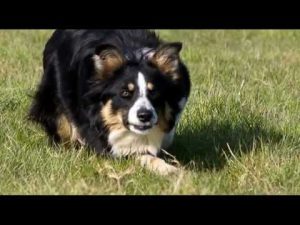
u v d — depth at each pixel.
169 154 7.75
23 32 15.61
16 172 7.44
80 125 7.82
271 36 16.69
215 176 7.38
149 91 7.25
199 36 16.45
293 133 8.66
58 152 7.98
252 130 8.71
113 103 7.38
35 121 8.53
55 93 8.14
